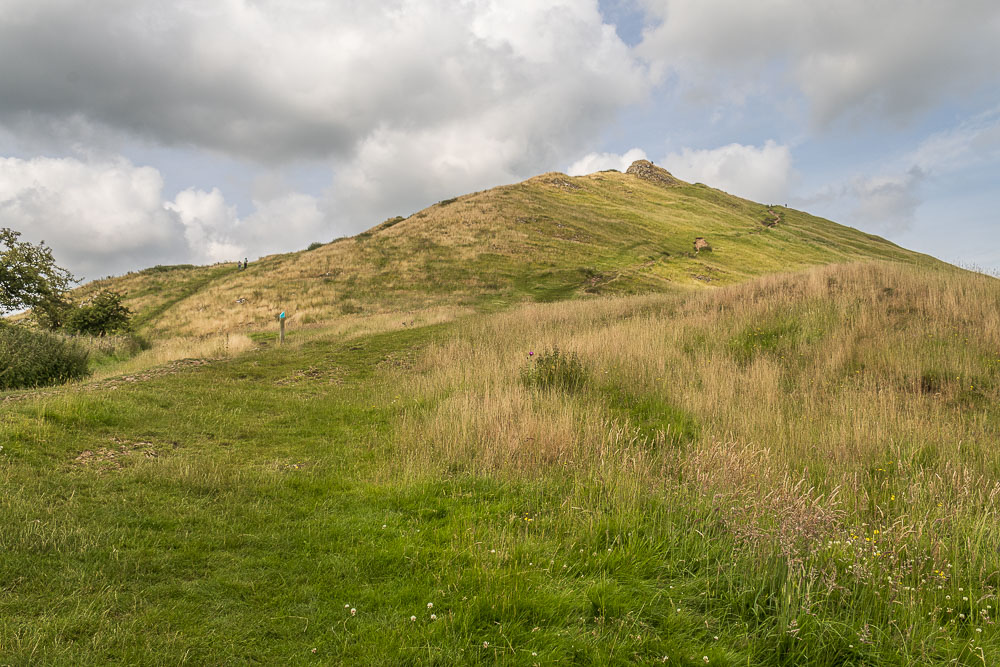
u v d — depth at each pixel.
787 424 7.67
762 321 13.10
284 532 4.99
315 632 3.52
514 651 3.23
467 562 4.30
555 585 3.92
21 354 13.46
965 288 13.20
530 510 5.44
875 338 11.11
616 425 7.48
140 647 3.25
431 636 3.36
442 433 7.78
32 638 3.21
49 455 6.73
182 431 8.55
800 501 4.66
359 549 4.62
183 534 4.84
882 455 6.51
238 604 3.82
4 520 4.70
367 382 13.17
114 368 17.95
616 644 3.30
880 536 4.32
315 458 7.57
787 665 3.25
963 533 4.50
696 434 7.66
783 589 3.63
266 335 23.64
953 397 8.68
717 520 4.82
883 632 3.40
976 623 3.53
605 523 4.86
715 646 3.32
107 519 5.00
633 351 11.48
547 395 9.54
